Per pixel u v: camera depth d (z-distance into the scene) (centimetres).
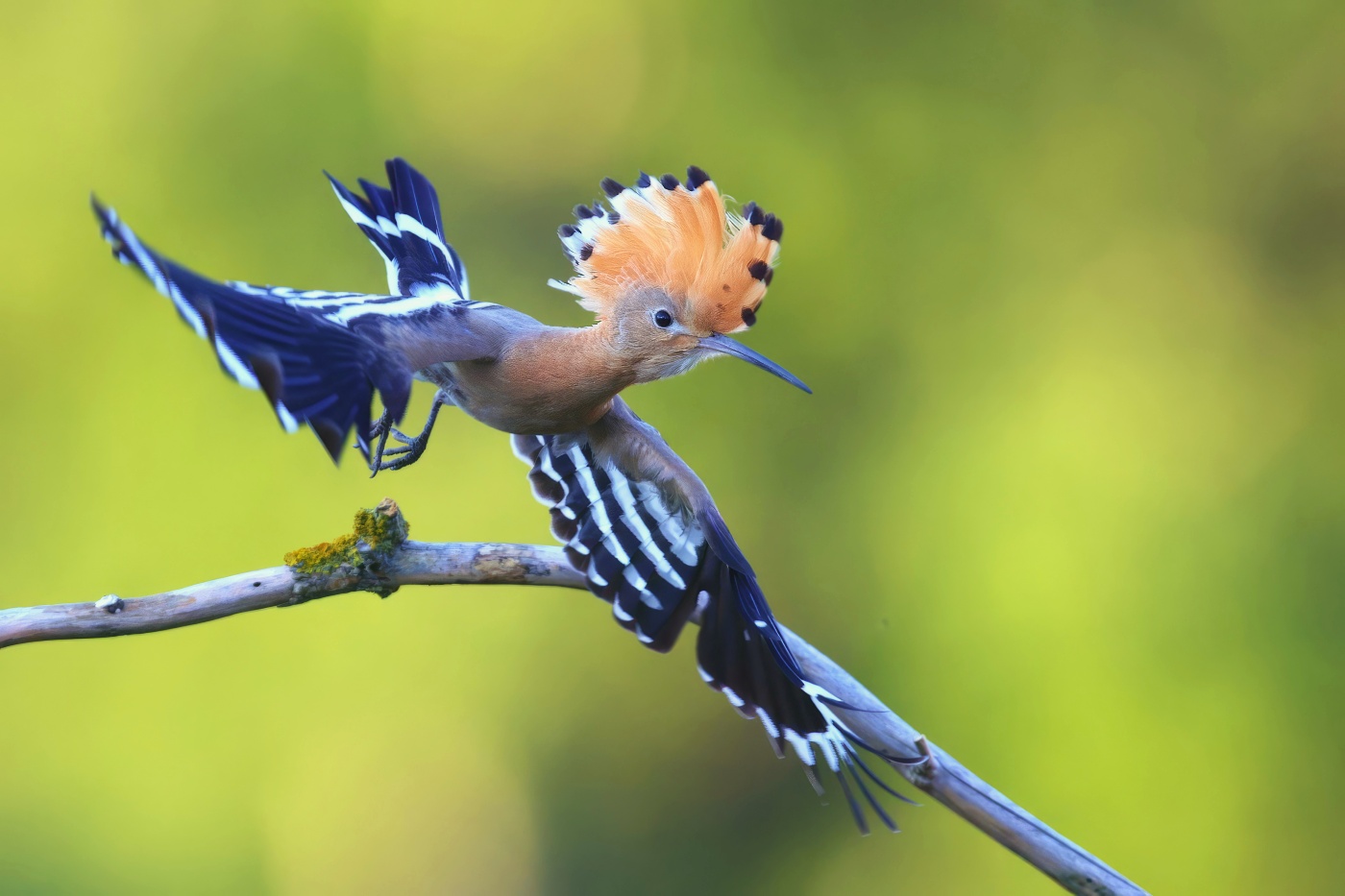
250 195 1391
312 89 1412
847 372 1458
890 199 1480
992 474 1381
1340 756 1248
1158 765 1260
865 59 1498
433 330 601
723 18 1491
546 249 1493
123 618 584
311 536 1308
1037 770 1277
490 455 1373
